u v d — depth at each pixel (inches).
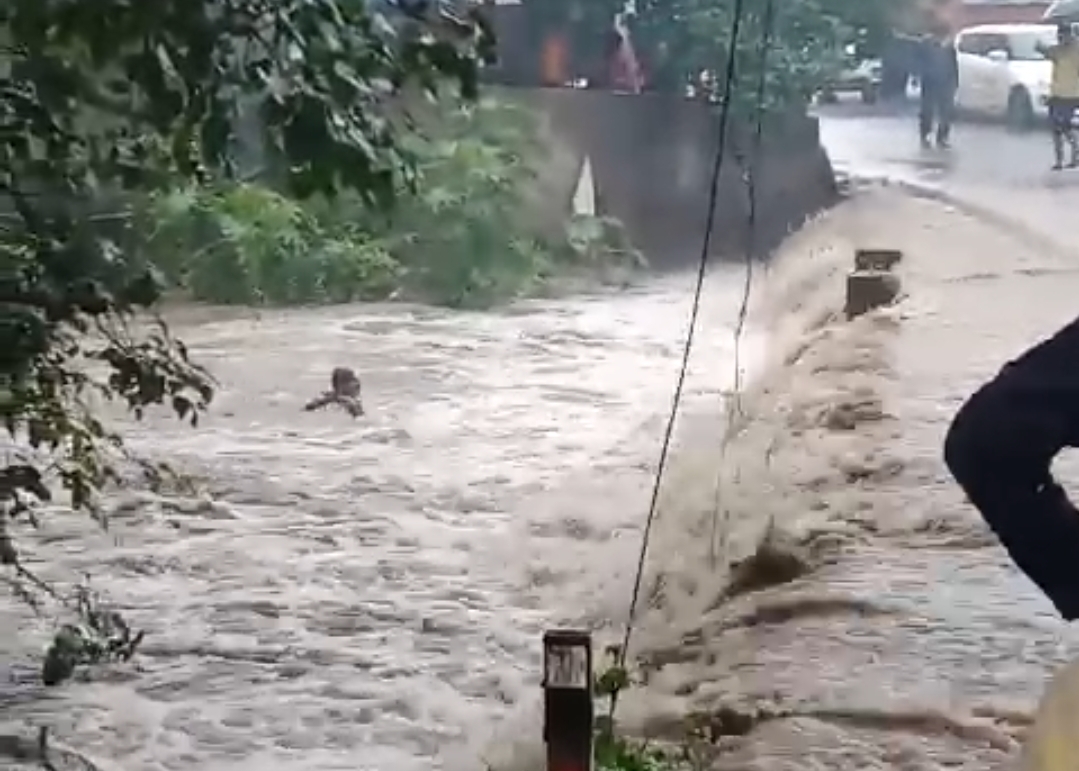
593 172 874.1
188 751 470.3
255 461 753.6
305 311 935.7
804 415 649.0
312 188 367.2
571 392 841.5
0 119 398.9
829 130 791.1
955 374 636.7
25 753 473.1
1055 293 702.5
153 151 410.3
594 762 372.8
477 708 496.1
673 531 586.6
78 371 547.5
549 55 772.6
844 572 508.1
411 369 892.6
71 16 351.3
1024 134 784.3
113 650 539.2
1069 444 242.5
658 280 887.1
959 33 774.5
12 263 424.2
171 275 565.6
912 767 384.5
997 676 430.0
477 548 643.5
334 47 359.9
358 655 543.2
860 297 753.6
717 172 682.2
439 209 934.4
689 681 449.4
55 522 666.8
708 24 721.0
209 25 352.2
